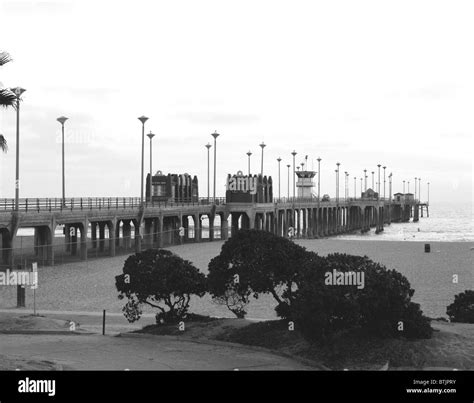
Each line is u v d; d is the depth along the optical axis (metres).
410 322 33.12
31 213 67.94
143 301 42.19
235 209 128.25
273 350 35.19
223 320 41.84
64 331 41.72
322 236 174.50
